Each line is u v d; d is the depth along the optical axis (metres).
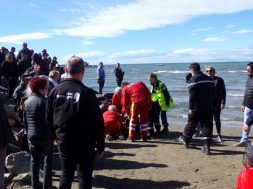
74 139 3.17
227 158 6.17
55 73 5.41
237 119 11.38
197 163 5.88
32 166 4.21
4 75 9.32
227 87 26.08
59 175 5.15
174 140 7.62
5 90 9.20
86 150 3.20
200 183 4.94
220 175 5.27
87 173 3.23
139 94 7.28
